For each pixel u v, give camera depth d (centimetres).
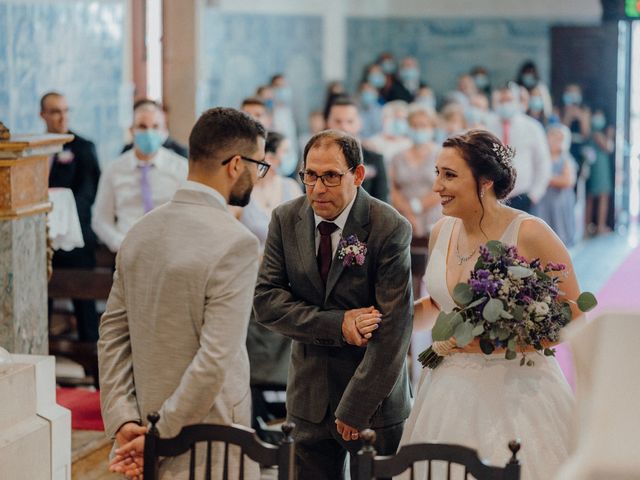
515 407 340
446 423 343
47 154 455
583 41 1355
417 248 675
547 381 345
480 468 261
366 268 348
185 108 902
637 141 1388
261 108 767
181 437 281
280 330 357
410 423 359
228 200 307
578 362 136
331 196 342
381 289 346
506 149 348
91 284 624
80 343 628
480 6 1409
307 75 1441
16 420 323
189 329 294
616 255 1159
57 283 625
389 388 345
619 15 1078
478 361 346
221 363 285
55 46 909
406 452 266
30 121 892
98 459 496
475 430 341
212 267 290
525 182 984
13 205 434
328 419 361
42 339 466
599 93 1341
